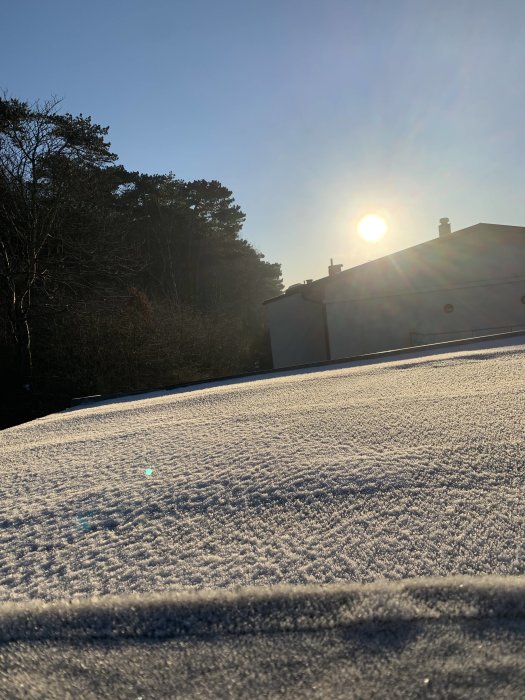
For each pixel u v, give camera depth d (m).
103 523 1.68
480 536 1.34
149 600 1.08
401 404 2.97
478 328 14.08
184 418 3.46
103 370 15.77
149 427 3.28
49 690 0.87
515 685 0.80
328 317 14.63
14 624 1.04
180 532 1.54
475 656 0.87
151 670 0.90
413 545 1.32
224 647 0.95
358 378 4.61
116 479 2.12
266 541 1.42
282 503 1.66
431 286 14.23
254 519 1.57
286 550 1.36
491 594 1.01
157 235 32.50
